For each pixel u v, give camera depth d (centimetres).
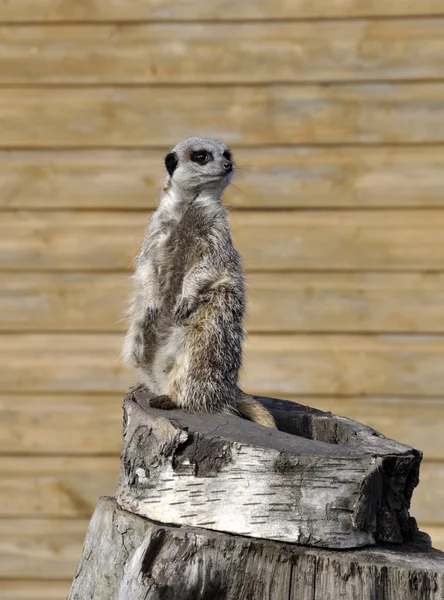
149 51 1418
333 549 716
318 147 1402
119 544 782
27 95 1423
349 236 1390
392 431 1369
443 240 1380
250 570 699
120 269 1408
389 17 1396
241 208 1402
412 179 1389
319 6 1401
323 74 1402
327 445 749
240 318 959
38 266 1412
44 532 1399
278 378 1381
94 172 1419
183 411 870
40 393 1402
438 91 1391
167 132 1416
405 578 686
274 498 719
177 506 747
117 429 1396
